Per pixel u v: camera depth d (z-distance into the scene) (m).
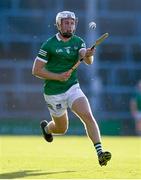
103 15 62.47
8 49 60.62
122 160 24.16
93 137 19.55
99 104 56.88
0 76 59.50
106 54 61.50
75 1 62.34
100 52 61.34
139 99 51.03
